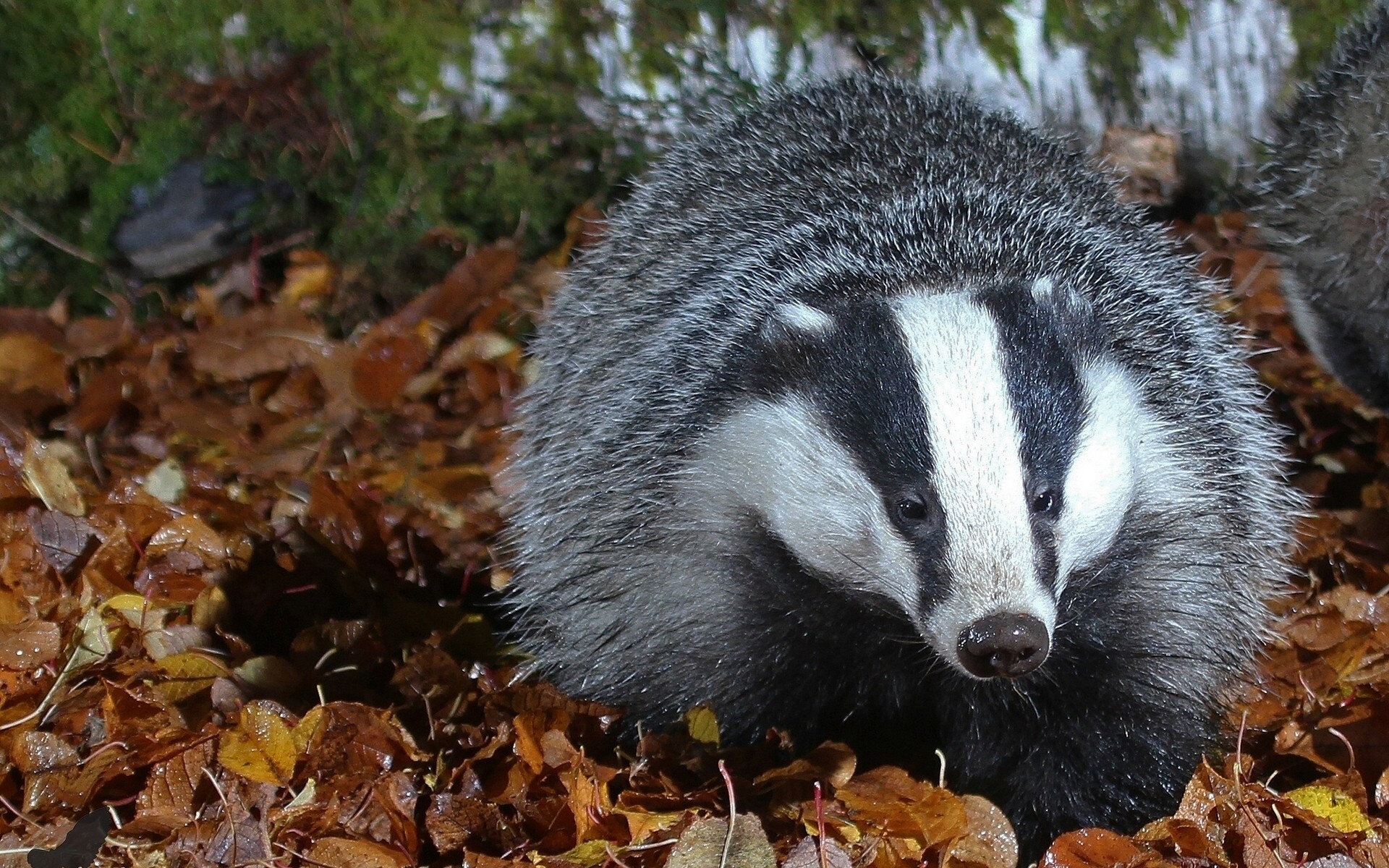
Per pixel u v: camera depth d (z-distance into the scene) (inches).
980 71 368.5
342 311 342.0
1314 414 312.0
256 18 341.7
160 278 344.5
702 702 197.8
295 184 346.0
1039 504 169.9
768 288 205.3
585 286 257.8
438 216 349.7
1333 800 174.1
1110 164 339.6
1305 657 221.5
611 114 355.9
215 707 194.7
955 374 171.3
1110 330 195.8
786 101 269.7
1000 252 207.6
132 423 296.2
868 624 189.3
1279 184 326.6
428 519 265.0
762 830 156.3
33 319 322.0
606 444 212.7
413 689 206.8
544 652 220.1
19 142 335.9
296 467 279.4
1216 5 375.2
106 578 220.2
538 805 169.0
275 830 165.2
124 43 338.0
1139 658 192.2
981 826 168.7
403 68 345.4
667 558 195.8
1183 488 192.4
